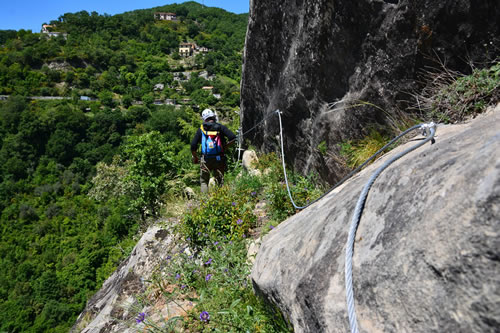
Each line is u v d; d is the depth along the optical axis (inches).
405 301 48.3
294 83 197.0
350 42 147.0
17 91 5221.5
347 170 159.6
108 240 1846.7
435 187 54.3
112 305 179.6
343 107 160.7
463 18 108.7
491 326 37.8
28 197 3206.2
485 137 58.1
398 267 51.5
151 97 4955.7
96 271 1834.4
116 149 3708.2
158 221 238.4
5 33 6904.5
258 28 229.8
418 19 117.9
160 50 7770.7
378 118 144.6
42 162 3644.2
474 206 44.5
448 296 43.1
